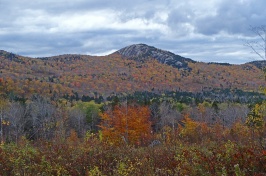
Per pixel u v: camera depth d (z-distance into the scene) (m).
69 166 9.08
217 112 58.09
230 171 6.69
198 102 79.69
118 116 29.75
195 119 56.47
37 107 48.62
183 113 59.41
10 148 12.31
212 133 27.98
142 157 10.35
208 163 7.31
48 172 8.43
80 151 11.52
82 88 155.25
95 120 61.41
